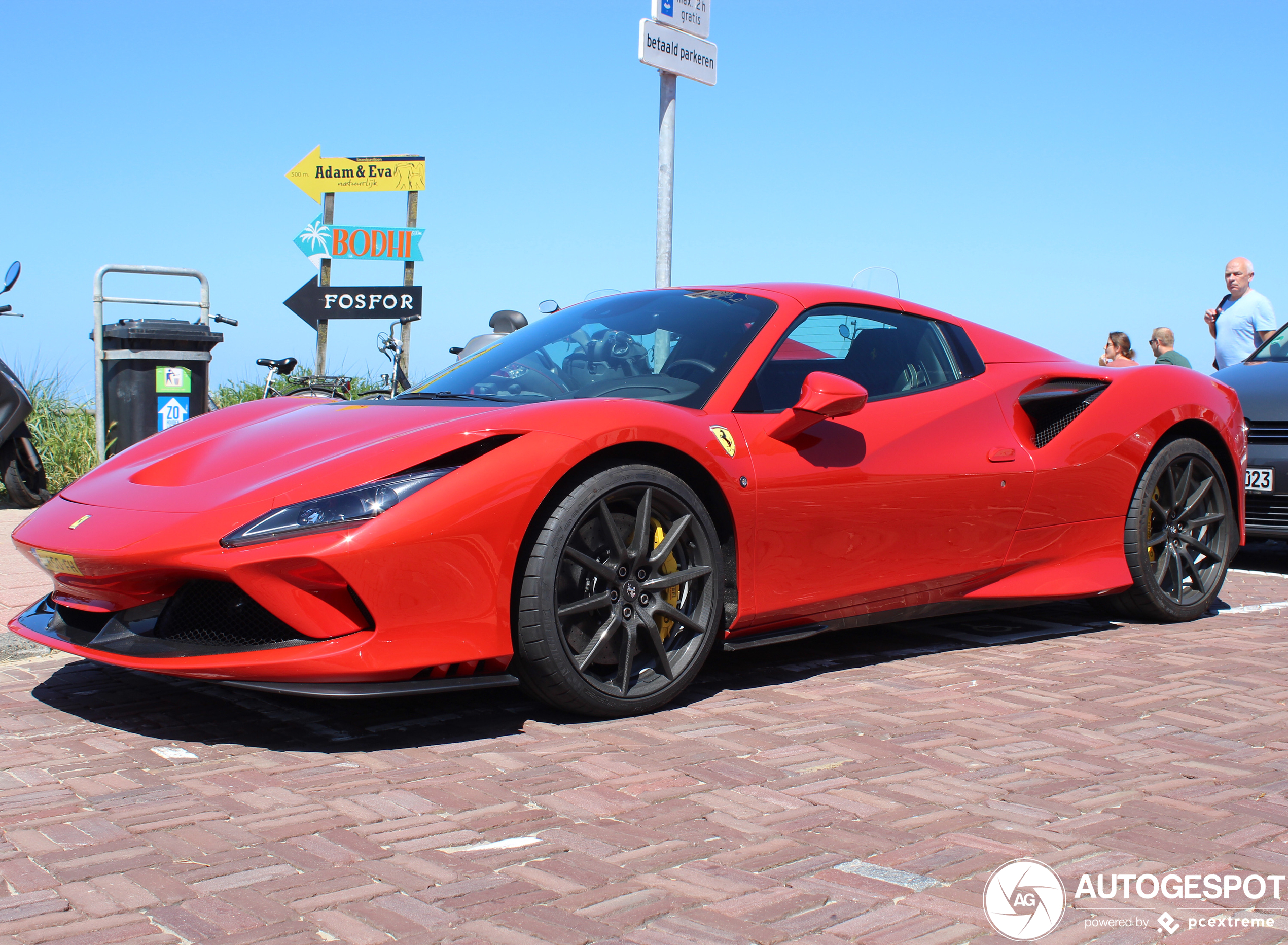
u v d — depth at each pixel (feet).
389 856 6.21
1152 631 13.17
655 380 10.33
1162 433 13.25
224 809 6.95
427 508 8.09
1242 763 8.09
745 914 5.52
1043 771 7.86
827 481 10.23
